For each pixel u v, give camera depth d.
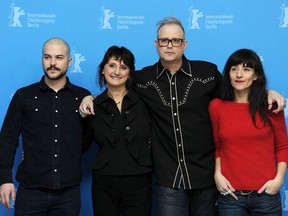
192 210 1.89
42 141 1.86
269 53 2.25
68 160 1.88
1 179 1.85
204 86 1.84
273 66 2.25
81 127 1.95
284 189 2.28
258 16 2.24
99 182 1.85
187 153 1.83
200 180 1.81
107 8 2.26
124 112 1.87
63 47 1.89
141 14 2.26
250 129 1.67
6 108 2.30
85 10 2.27
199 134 1.82
